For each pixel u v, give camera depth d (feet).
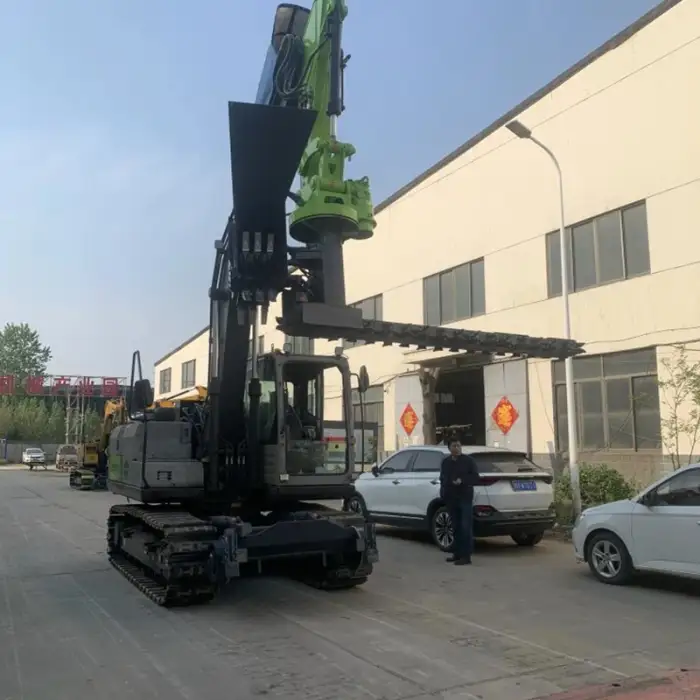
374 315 87.25
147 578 29.53
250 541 25.32
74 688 16.97
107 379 221.66
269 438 28.45
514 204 65.10
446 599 26.94
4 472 172.65
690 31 49.55
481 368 70.03
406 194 81.61
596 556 30.27
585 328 57.00
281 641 20.99
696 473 27.14
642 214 52.90
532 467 39.63
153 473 28.14
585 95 57.82
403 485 42.24
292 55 25.95
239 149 21.29
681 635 21.61
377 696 16.42
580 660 19.11
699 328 48.06
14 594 27.89
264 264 23.03
